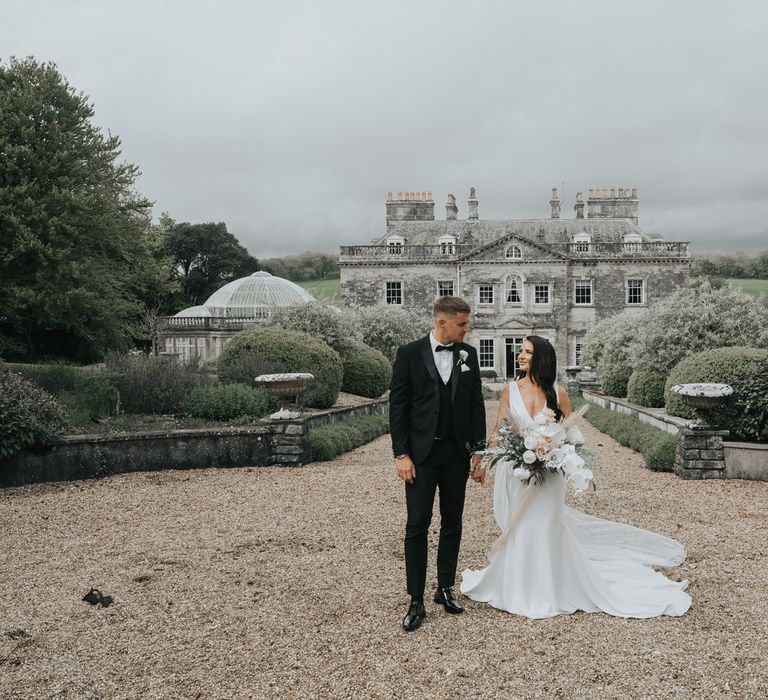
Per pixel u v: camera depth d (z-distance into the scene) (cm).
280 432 1093
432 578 547
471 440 477
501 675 383
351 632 444
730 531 684
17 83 2917
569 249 4647
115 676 392
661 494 870
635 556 577
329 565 581
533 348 517
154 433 1066
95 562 605
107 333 3334
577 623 455
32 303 2770
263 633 445
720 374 1284
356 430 1435
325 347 1797
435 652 413
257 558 603
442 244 4662
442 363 474
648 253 4569
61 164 2853
